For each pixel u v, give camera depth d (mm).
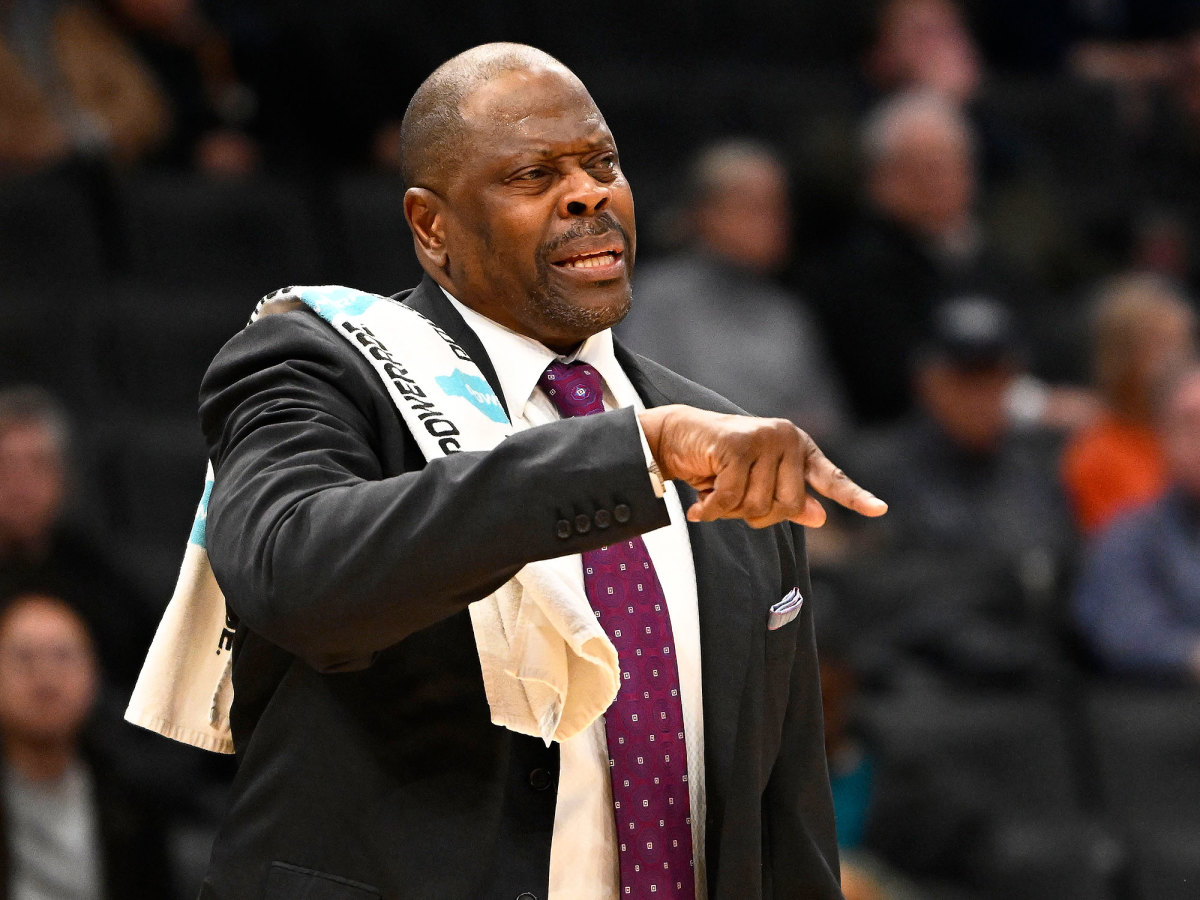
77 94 22562
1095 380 20688
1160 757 16875
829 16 29219
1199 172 29250
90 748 15031
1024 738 16656
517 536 5121
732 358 20844
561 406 6410
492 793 5754
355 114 24422
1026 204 25438
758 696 6258
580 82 6387
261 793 5852
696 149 26125
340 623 5188
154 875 15070
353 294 6160
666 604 6203
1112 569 18344
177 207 21531
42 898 14469
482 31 26859
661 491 5184
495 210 6211
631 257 6398
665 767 6066
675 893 6031
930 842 15172
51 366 19531
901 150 22781
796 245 24359
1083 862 16078
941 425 19609
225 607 6281
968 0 30594
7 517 16812
